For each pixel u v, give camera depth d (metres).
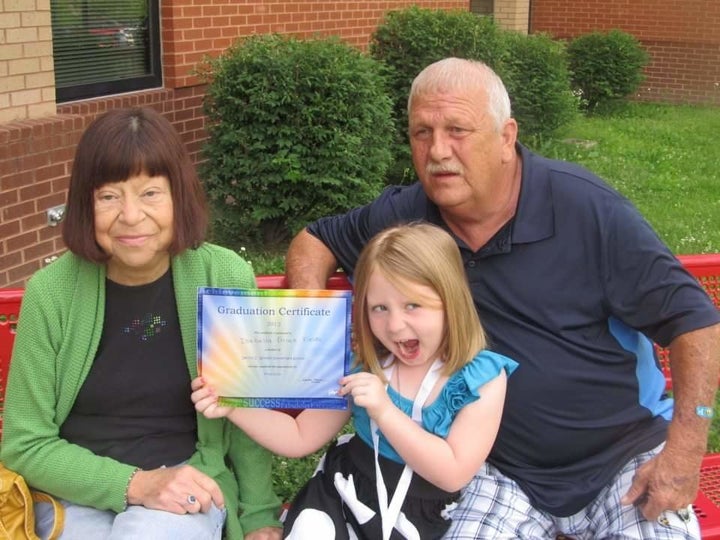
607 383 2.58
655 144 11.50
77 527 2.31
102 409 2.43
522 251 2.58
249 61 6.24
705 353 2.43
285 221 6.52
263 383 2.31
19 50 5.43
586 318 2.58
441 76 2.53
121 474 2.31
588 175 2.63
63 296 2.38
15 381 2.38
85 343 2.38
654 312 2.50
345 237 2.86
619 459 2.57
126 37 6.90
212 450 2.51
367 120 6.37
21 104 5.51
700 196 8.83
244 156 6.31
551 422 2.56
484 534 2.39
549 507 2.53
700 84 15.29
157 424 2.47
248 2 7.98
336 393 2.32
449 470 2.27
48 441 2.36
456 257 2.36
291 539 2.35
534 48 10.52
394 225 2.70
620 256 2.52
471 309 2.36
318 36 7.91
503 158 2.57
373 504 2.36
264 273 5.96
